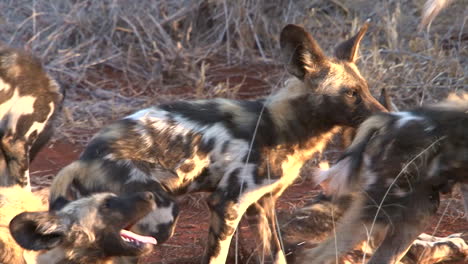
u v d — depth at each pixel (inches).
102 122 605.0
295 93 394.3
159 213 352.8
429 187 365.4
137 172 359.9
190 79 682.2
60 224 323.0
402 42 682.2
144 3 741.9
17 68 433.1
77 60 705.6
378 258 370.6
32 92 439.2
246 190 376.8
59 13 740.7
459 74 634.8
